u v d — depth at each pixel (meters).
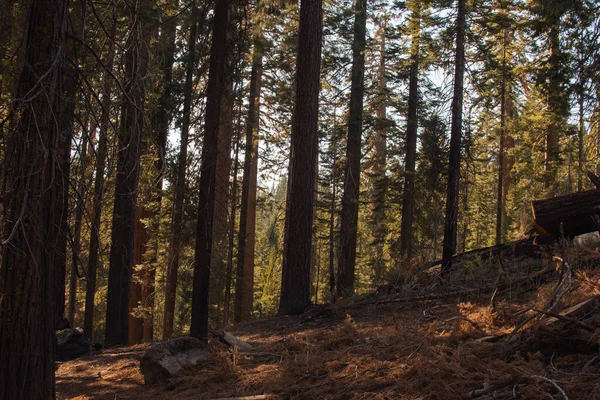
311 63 12.30
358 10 20.16
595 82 11.77
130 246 14.12
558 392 3.84
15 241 4.64
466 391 4.35
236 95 11.92
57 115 4.81
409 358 5.70
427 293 9.72
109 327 14.00
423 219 22.75
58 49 4.76
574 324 4.74
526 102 22.44
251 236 23.92
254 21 12.05
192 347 8.23
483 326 6.21
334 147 22.53
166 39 9.39
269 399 5.64
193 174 11.79
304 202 12.34
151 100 6.32
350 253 19.94
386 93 21.86
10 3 7.14
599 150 15.71
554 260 7.84
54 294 5.02
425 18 13.73
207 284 10.45
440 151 18.88
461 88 12.95
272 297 36.91
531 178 23.28
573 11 12.36
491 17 13.69
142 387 7.68
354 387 5.36
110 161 5.02
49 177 4.82
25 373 4.67
